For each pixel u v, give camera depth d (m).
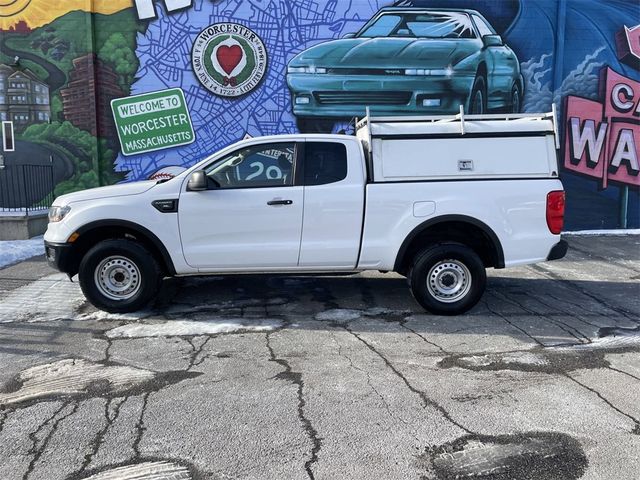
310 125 12.12
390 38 11.99
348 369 4.30
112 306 5.63
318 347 4.80
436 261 5.64
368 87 12.08
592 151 12.49
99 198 5.52
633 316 5.88
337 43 11.94
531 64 12.23
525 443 3.17
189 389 3.91
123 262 5.61
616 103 12.41
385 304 6.23
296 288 6.93
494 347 4.84
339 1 11.84
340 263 5.71
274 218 5.56
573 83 12.34
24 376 4.15
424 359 4.53
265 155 5.65
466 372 4.25
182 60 11.80
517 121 5.79
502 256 5.66
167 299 6.35
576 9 12.15
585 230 12.60
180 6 11.67
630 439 3.22
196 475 2.85
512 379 4.12
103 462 2.97
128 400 3.73
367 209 5.59
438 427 3.36
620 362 4.49
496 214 5.61
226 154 5.62
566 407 3.64
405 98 12.16
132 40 11.70
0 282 7.29
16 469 2.89
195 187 5.39
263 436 3.25
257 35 11.84
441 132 5.68
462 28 12.03
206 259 5.59
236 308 6.02
